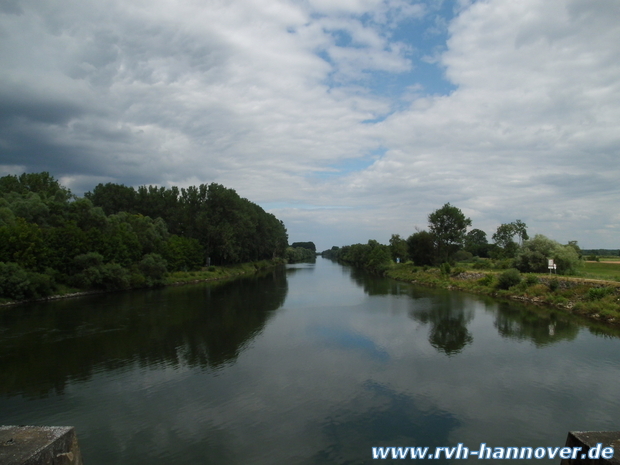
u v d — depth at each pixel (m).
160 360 21.83
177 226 92.50
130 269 59.81
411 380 18.61
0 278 40.25
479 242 140.38
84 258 50.78
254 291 54.25
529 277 44.56
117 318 33.56
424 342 25.09
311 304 41.06
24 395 17.30
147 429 14.27
